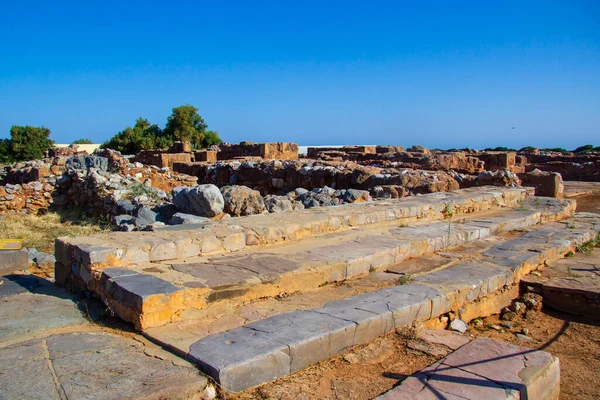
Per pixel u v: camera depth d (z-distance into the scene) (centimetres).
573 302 575
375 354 386
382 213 816
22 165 1780
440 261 643
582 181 2212
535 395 321
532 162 2722
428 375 328
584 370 423
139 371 312
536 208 1055
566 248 748
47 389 283
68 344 355
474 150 2862
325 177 1470
